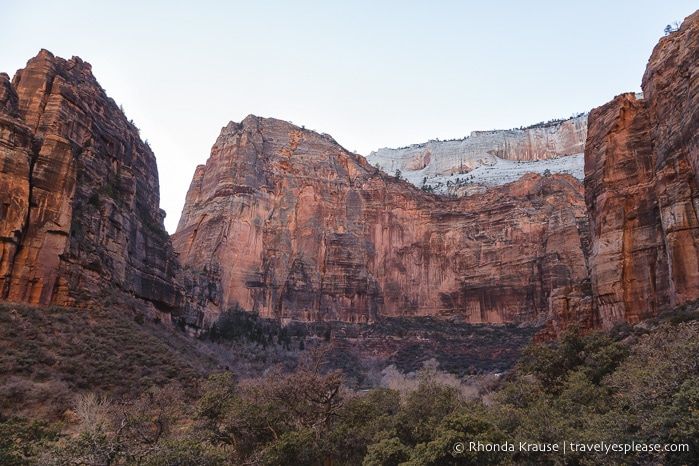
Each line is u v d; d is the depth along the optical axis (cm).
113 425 2442
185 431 2459
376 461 2077
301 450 2275
